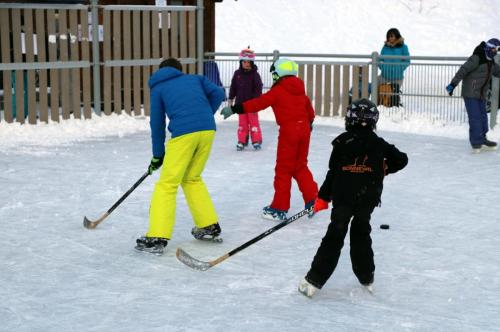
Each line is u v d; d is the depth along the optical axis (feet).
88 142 85.76
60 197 57.88
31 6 90.38
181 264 41.86
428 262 42.68
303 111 51.88
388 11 246.06
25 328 32.45
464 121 99.76
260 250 44.73
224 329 32.40
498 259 43.32
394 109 102.73
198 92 44.32
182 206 55.31
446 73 100.48
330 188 36.96
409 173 69.72
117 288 37.81
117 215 52.75
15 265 41.45
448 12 247.29
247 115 81.97
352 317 34.04
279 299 36.32
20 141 84.07
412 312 34.83
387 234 48.60
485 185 64.34
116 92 100.94
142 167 70.59
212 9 120.16
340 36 233.76
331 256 36.17
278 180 51.90
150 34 104.47
